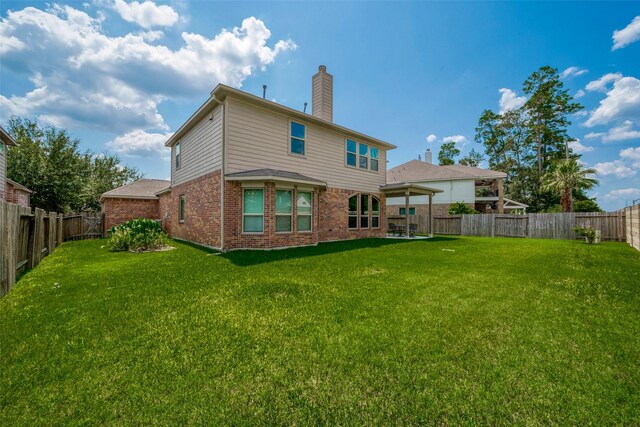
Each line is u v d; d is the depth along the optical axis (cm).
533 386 230
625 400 213
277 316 371
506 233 1717
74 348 289
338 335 318
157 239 981
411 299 439
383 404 211
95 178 2770
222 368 255
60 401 214
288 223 1024
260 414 203
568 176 2098
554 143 3306
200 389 228
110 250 955
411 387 229
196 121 1145
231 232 938
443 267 677
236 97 947
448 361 266
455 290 488
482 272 625
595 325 345
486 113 3659
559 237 1555
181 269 634
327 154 1270
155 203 1748
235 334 321
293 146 1133
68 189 2011
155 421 196
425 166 2745
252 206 968
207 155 1050
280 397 219
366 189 1480
